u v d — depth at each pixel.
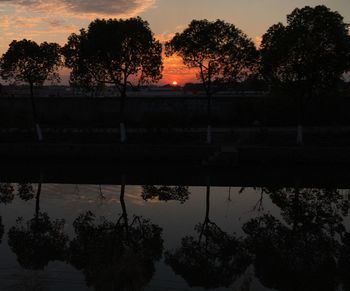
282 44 27.17
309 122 36.84
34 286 10.20
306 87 28.95
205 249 13.73
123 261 10.67
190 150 28.94
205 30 29.59
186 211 18.48
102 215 17.88
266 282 11.20
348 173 25.88
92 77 32.06
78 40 31.42
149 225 16.45
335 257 13.31
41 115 41.09
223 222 16.92
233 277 11.45
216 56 30.39
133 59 31.30
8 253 13.03
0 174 27.02
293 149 27.33
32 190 22.66
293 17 27.80
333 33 26.75
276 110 37.34
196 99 39.50
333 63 27.48
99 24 30.55
